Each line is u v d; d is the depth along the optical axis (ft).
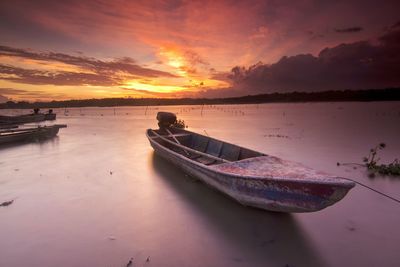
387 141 42.73
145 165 29.76
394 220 16.30
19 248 13.57
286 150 36.99
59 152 37.24
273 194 14.92
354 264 12.29
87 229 15.48
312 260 12.60
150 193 21.16
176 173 26.53
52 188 22.38
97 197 20.38
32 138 47.57
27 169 28.30
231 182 16.70
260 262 12.48
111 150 38.68
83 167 29.04
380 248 13.47
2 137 42.86
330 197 13.06
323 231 15.12
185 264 12.34
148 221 16.48
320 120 83.87
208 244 13.96
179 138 35.53
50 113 98.22
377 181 23.20
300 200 14.06
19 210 18.02
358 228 15.40
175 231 15.28
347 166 28.22
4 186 22.91
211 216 17.07
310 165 28.91
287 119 91.71
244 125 72.69
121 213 17.58
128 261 12.53
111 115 141.38
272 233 14.98
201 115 128.77
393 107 165.68
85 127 72.28
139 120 100.17
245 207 18.21
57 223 16.20
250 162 18.45
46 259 12.67
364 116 96.27
